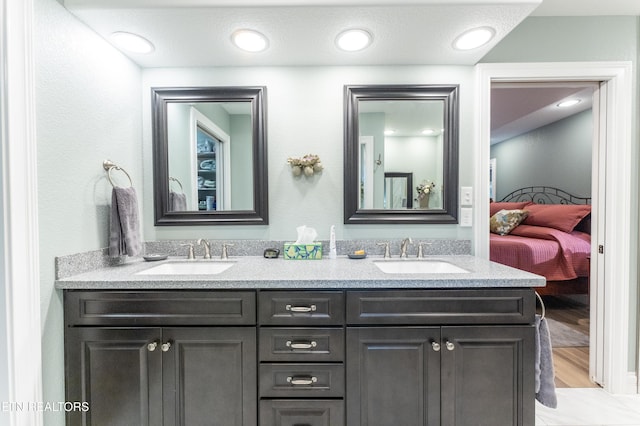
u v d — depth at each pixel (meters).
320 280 1.23
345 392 1.24
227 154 1.78
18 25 1.05
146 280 1.23
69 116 1.26
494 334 1.23
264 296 1.24
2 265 1.03
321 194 1.80
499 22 1.39
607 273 1.79
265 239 1.80
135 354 1.23
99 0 1.23
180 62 1.71
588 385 1.86
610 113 1.77
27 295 1.08
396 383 1.24
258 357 1.24
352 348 1.23
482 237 1.78
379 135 1.78
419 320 1.23
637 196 1.76
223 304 1.23
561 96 2.89
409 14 1.33
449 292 1.23
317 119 1.79
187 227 1.79
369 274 1.32
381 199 1.79
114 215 1.48
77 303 1.23
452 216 1.78
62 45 1.23
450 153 1.77
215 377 1.23
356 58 1.69
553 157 3.84
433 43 1.55
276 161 1.80
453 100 1.76
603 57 1.75
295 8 1.29
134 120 1.70
